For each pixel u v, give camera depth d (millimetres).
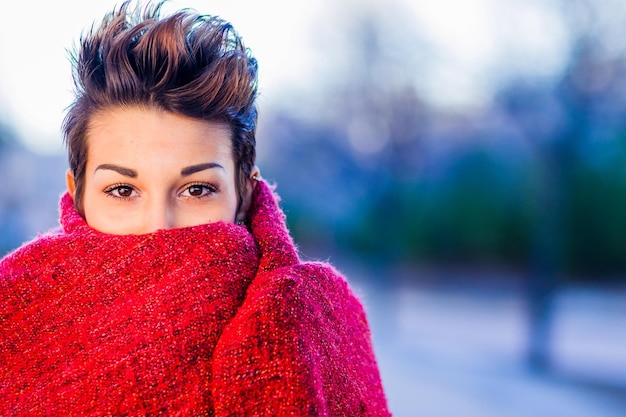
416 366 8812
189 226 1051
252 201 1188
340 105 15773
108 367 966
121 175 1041
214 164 1070
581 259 16812
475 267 19016
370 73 14773
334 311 1135
